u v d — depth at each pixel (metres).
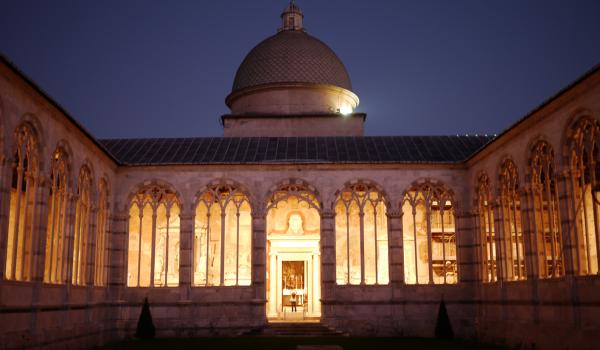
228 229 52.44
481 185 43.78
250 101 61.28
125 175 45.69
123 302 43.78
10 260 36.28
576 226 30.45
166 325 43.75
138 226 52.16
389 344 37.62
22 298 29.06
